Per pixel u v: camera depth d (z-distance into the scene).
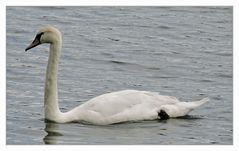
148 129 21.17
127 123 21.69
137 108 21.92
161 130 21.11
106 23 33.56
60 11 35.03
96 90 24.78
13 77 25.84
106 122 21.47
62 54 28.97
